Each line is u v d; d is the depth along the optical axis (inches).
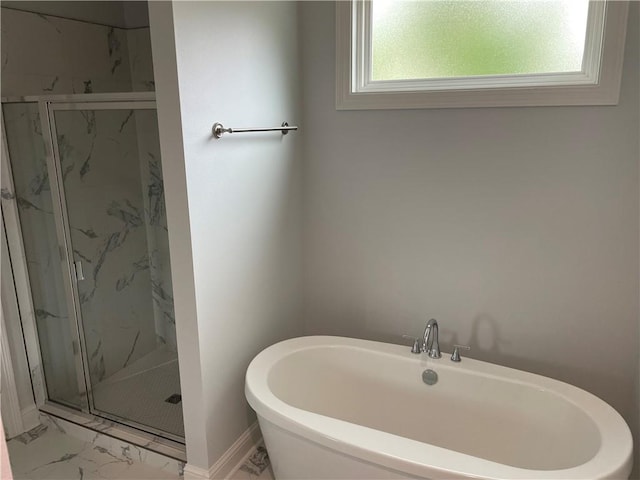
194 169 71.5
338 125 96.0
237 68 78.6
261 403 72.8
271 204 92.0
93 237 102.0
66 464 90.4
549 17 81.2
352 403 91.0
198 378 77.7
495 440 81.0
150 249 101.8
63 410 101.9
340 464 66.7
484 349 93.2
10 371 96.1
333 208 100.4
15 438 97.9
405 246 95.7
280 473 77.0
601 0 75.7
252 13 80.9
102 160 98.1
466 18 86.4
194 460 82.7
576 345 86.4
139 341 104.8
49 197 96.2
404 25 90.7
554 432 75.7
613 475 58.5
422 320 97.3
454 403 83.8
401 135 91.1
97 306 104.9
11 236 94.8
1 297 94.0
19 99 91.9
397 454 61.6
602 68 75.2
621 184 78.4
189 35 68.1
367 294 101.5
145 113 92.4
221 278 79.8
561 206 82.6
